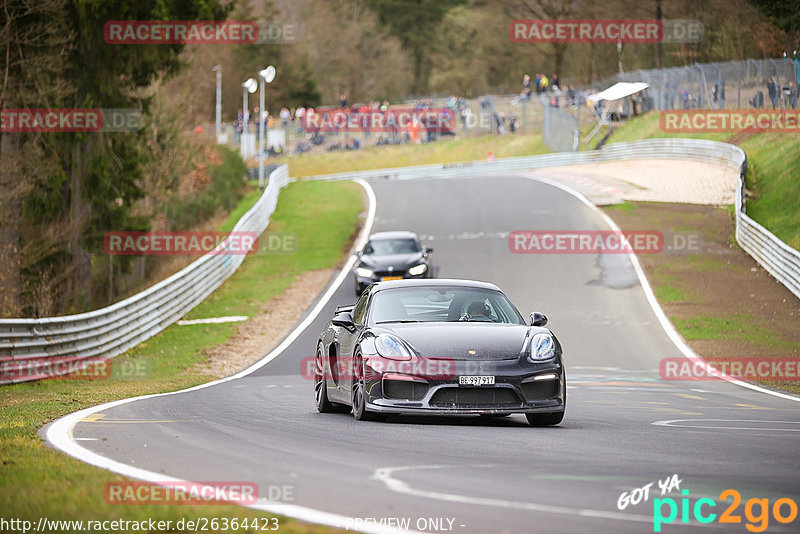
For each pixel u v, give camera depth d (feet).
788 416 134.62
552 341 118.01
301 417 126.41
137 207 522.88
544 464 80.48
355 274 332.80
